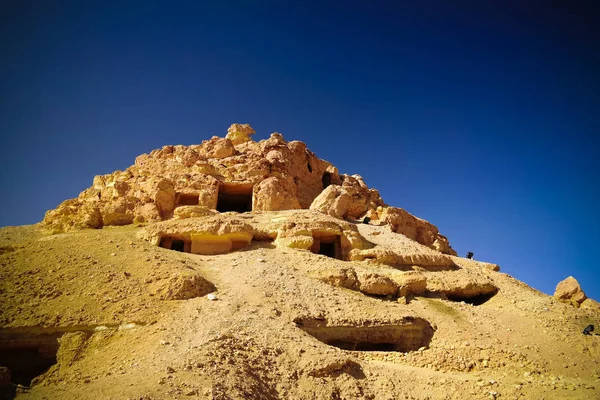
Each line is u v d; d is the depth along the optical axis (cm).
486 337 1809
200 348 1240
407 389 1350
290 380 1229
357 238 2611
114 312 1468
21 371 1291
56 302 1491
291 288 1855
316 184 4575
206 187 3403
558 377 1527
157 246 2231
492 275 2667
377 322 1706
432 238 4047
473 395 1348
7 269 1677
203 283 1741
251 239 2458
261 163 3847
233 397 1014
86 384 1037
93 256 1914
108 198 3328
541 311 2136
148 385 984
